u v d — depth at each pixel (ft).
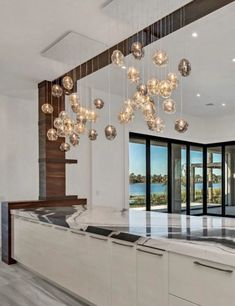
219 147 34.30
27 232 13.52
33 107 23.34
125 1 9.75
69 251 10.45
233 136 32.12
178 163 32.53
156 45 14.80
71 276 10.33
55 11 10.59
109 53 14.07
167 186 30.68
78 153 23.16
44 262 12.06
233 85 21.85
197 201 35.01
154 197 29.17
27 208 15.28
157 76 19.63
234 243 6.60
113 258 8.54
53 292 11.30
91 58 14.66
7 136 21.84
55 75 17.34
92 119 15.08
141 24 11.43
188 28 12.75
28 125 22.97
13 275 13.28
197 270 6.34
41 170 18.43
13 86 19.48
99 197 23.98
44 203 16.11
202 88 22.53
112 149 25.04
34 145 23.18
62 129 15.14
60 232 10.98
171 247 6.82
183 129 12.60
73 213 12.39
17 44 13.19
